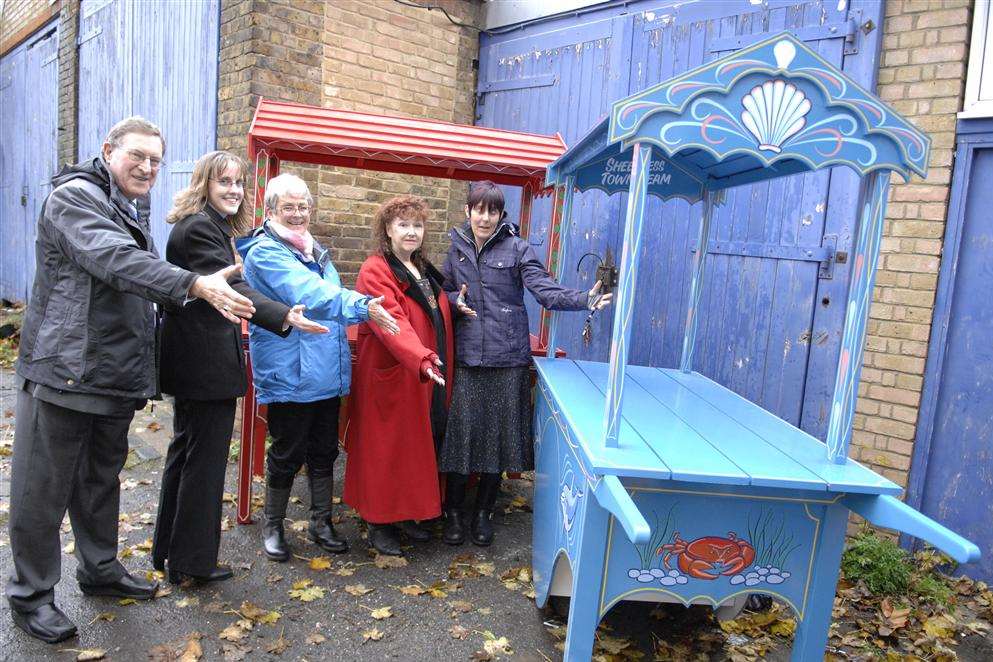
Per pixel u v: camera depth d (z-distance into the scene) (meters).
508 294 3.46
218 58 5.08
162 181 6.15
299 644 2.65
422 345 3.03
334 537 3.37
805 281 3.84
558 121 5.14
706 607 3.09
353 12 5.08
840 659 2.77
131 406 2.53
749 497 2.29
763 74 2.15
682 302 4.38
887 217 3.60
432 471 3.32
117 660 2.48
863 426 3.71
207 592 2.94
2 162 10.74
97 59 7.39
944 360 3.51
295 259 2.96
